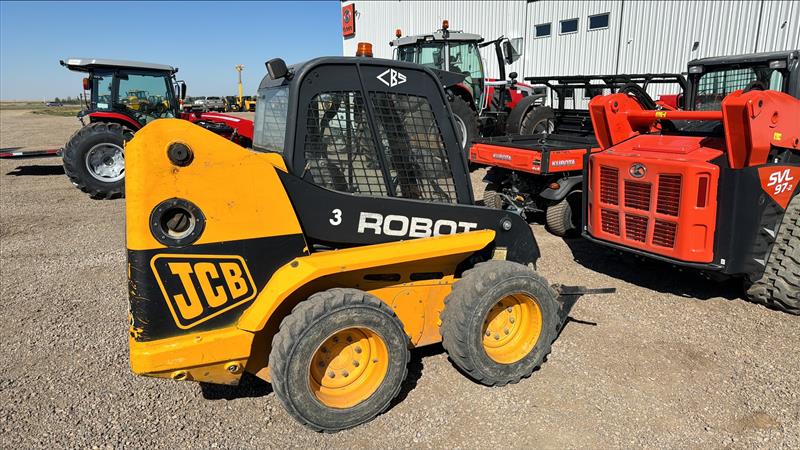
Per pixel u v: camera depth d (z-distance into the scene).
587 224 4.95
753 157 3.71
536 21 14.58
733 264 3.95
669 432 2.77
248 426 2.85
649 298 4.47
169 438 2.75
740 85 4.96
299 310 2.56
